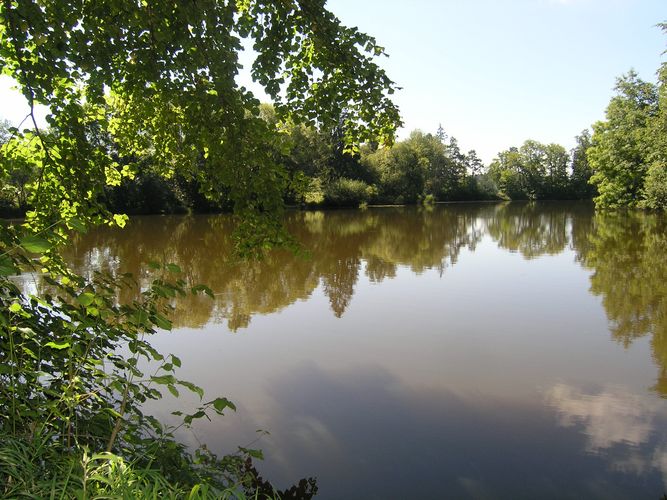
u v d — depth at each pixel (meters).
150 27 3.64
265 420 5.68
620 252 18.59
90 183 4.26
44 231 2.34
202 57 3.73
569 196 81.38
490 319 9.88
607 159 36.06
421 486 4.51
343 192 54.47
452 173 79.00
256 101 3.92
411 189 66.88
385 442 5.25
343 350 8.05
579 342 8.43
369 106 4.54
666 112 26.89
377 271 15.30
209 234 25.77
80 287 2.85
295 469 4.73
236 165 4.03
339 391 6.50
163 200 42.97
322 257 18.16
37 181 4.24
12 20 3.24
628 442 5.22
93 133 5.38
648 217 35.34
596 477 4.63
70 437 2.46
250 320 9.75
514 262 17.03
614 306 10.77
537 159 83.00
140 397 2.66
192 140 4.27
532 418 5.77
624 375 7.00
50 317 2.68
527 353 7.91
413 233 27.83
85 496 1.70
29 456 2.06
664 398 6.26
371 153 66.56
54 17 3.39
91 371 2.71
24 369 2.16
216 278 13.90
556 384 6.70
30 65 3.36
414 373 7.09
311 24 4.27
